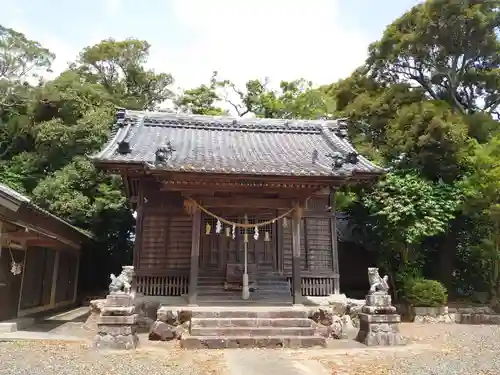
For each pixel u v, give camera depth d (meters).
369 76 22.91
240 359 7.66
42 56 29.03
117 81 32.53
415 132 16.53
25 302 12.43
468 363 7.41
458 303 15.83
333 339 10.09
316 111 23.42
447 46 20.62
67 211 17.75
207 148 13.84
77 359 7.36
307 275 13.02
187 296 11.84
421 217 14.41
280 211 13.39
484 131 18.83
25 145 24.61
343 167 12.40
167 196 13.00
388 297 9.80
